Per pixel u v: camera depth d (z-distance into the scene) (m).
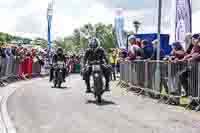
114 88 16.16
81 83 18.95
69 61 31.06
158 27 12.37
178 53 10.88
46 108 9.95
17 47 20.00
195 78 9.77
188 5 13.28
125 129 7.38
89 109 9.87
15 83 17.88
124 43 24.30
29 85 17.02
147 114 9.12
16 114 8.99
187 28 13.27
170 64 11.09
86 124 7.87
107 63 11.36
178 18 13.52
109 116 8.82
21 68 20.61
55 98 12.11
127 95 13.31
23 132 7.12
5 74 17.27
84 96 12.77
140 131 7.20
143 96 12.95
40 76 25.38
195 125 7.81
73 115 8.95
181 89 10.59
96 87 10.98
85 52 11.49
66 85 17.53
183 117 8.73
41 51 27.33
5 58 16.92
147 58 13.41
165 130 7.31
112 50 22.06
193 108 9.92
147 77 12.95
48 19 29.52
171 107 10.32
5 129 7.36
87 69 11.88
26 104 10.60
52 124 7.88
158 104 10.94
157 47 12.27
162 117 8.71
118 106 10.45
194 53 9.93
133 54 14.67
